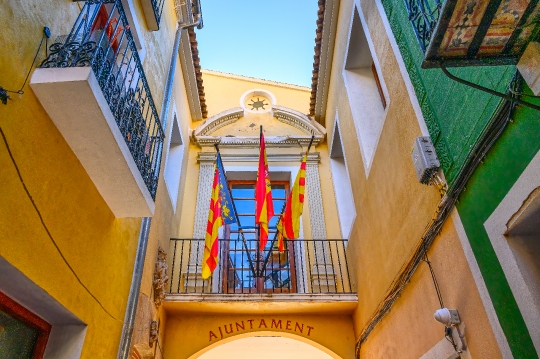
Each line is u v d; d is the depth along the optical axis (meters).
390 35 4.72
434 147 3.60
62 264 3.11
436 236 3.60
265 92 10.29
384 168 5.01
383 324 5.27
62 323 3.43
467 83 2.26
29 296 2.93
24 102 2.70
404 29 4.32
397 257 4.61
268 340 8.44
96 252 3.75
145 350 5.50
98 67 3.11
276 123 9.62
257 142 8.94
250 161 8.76
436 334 3.67
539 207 2.40
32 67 2.83
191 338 6.52
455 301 3.29
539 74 2.15
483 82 2.85
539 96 2.19
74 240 3.32
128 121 3.60
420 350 4.07
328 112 8.91
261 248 7.06
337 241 7.66
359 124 6.33
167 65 6.93
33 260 2.71
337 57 7.78
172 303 6.32
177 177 7.63
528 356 2.41
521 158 2.45
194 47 8.44
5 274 2.63
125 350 4.29
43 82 2.78
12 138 2.54
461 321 3.20
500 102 2.58
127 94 3.64
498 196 2.69
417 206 3.99
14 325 3.02
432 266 3.72
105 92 3.13
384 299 4.96
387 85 4.86
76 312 3.31
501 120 2.61
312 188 8.37
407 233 4.28
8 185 2.48
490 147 2.75
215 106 10.13
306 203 8.20
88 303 3.54
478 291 2.94
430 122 3.69
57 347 3.36
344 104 7.23
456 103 3.24
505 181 2.61
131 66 5.00
